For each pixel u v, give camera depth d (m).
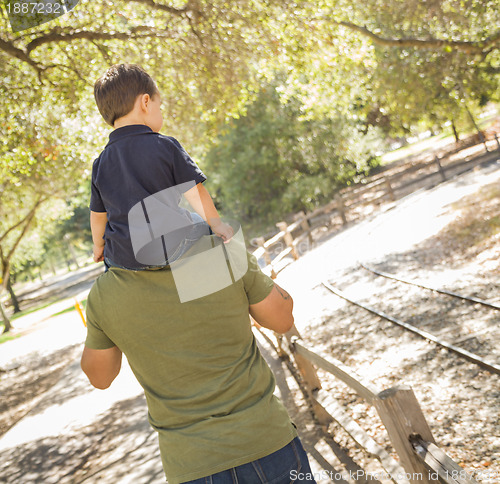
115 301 1.58
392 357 6.60
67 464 6.48
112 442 6.71
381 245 13.83
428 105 19.34
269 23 11.04
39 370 15.04
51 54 10.86
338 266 12.79
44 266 72.31
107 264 1.68
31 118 11.11
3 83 9.99
